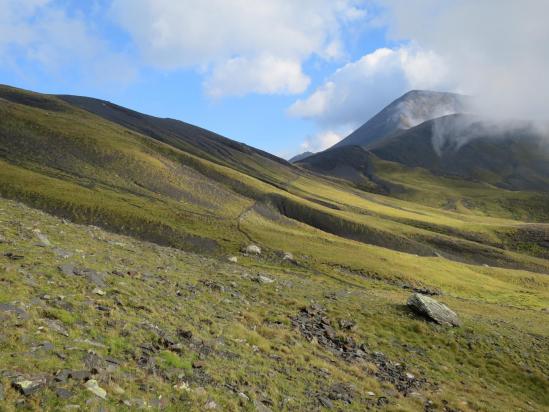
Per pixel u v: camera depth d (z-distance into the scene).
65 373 12.67
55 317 16.70
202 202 142.00
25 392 11.07
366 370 25.75
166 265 37.75
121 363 14.96
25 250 24.89
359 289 57.81
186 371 16.48
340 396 19.97
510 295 92.12
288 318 31.58
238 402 15.49
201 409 13.91
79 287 21.33
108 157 147.50
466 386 27.28
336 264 87.12
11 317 14.98
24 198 87.19
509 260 177.50
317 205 197.00
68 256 26.75
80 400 11.68
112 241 41.16
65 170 125.44
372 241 166.62
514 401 26.59
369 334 32.88
